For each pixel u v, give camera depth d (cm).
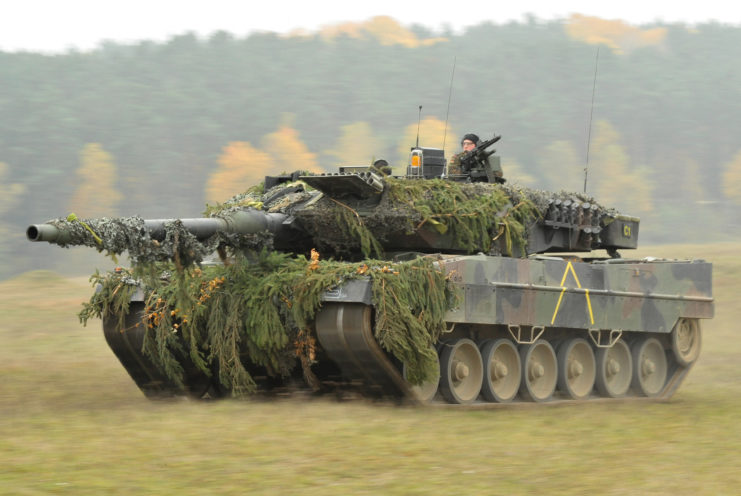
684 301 6631
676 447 3981
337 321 4834
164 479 3197
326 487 3144
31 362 7394
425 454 3697
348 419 4444
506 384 5578
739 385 7175
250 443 3803
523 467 3519
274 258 5116
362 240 5309
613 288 6088
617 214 6644
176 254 4603
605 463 3619
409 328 4784
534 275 5562
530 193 6006
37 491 3014
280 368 5166
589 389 6062
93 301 5522
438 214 5409
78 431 4041
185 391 5669
